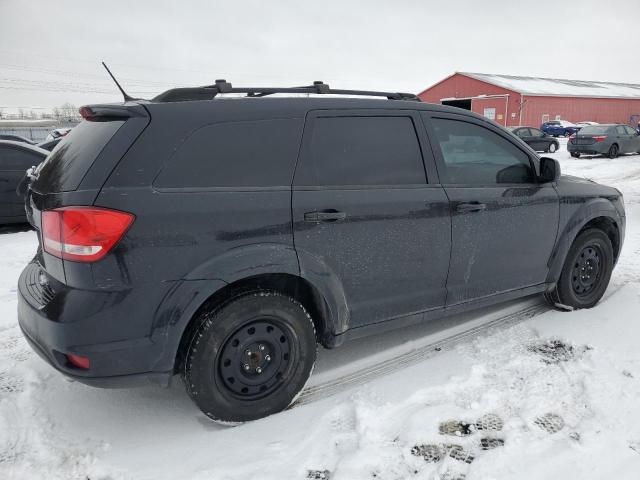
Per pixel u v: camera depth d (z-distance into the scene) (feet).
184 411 9.03
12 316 13.42
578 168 51.57
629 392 8.87
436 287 10.22
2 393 9.51
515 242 11.14
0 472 7.43
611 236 13.73
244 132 8.19
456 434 8.00
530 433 7.93
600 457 7.34
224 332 7.91
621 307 12.73
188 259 7.50
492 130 11.02
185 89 8.43
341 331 9.19
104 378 7.29
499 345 11.03
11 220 24.20
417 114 10.00
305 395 9.39
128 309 7.22
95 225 6.94
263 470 7.38
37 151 24.71
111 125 7.70
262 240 8.03
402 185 9.54
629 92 150.92
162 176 7.50
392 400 8.98
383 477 7.14
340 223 8.71
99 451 7.89
